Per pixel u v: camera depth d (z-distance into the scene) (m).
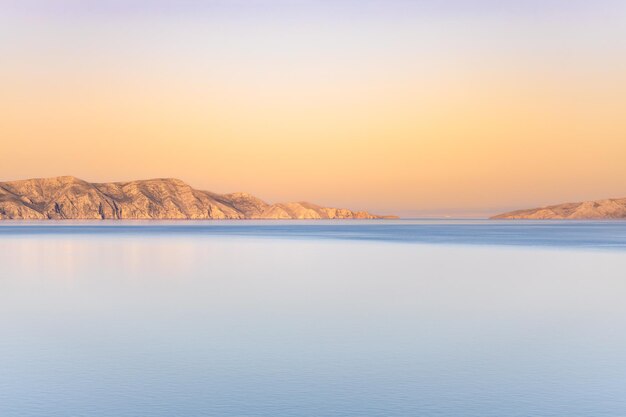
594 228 190.50
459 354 18.70
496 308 27.45
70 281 37.94
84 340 20.67
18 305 28.28
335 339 20.83
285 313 26.05
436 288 34.56
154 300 29.83
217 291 33.22
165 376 16.20
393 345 19.92
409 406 13.82
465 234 130.88
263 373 16.48
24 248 72.81
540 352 19.00
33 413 13.40
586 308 27.44
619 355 18.59
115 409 13.63
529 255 61.34
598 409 13.60
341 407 13.77
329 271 44.28
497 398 14.38
